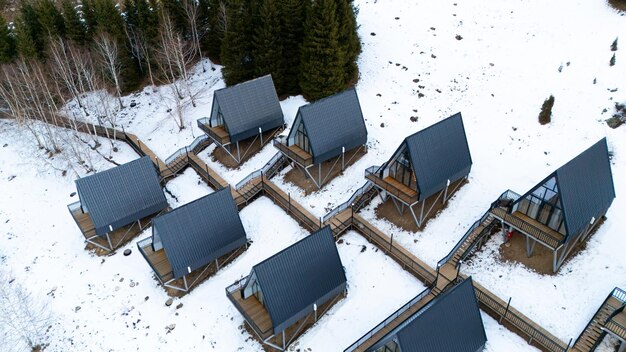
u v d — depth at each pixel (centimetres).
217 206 3503
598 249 3275
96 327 3381
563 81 4469
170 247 3316
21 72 4975
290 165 4306
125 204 3866
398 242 3566
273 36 4634
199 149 4756
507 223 3219
